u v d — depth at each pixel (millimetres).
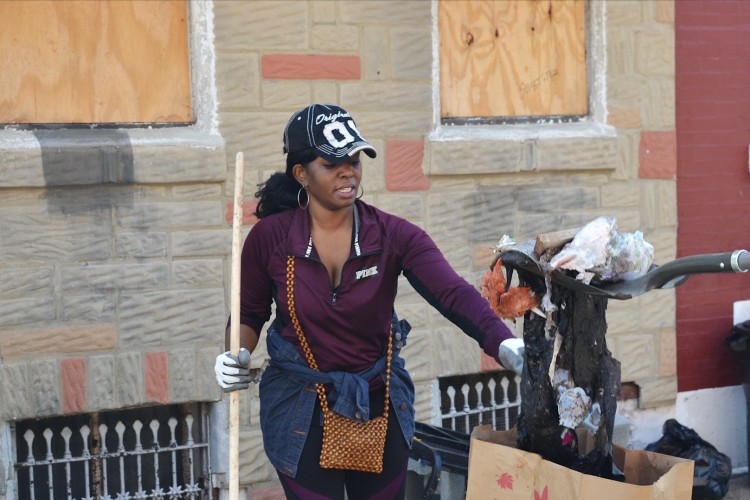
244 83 9570
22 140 8867
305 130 5891
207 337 9547
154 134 9336
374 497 6180
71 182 8953
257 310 6305
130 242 9250
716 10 11461
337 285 5965
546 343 5855
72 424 9578
